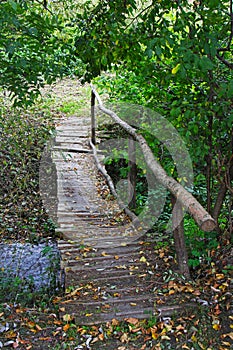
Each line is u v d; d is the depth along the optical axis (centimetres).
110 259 395
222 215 409
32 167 674
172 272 361
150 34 336
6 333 298
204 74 327
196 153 345
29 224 587
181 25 309
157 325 299
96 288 348
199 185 451
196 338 284
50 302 352
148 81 415
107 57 390
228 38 348
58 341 289
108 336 291
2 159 673
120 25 371
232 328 292
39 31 373
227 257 361
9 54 346
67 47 400
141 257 396
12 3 282
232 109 329
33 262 477
